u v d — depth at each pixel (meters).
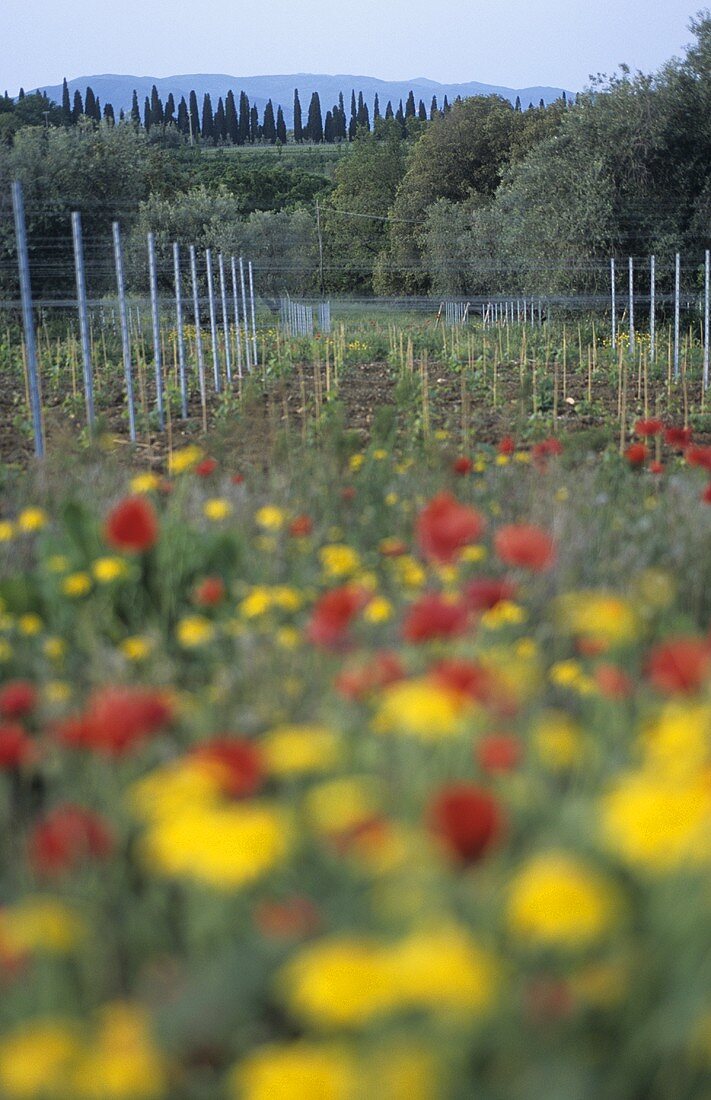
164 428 10.48
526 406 11.87
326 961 1.08
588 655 2.66
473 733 1.80
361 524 4.54
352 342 21.95
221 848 1.24
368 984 1.04
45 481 5.39
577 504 4.82
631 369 17.03
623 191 27.17
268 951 1.31
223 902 1.43
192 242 39.34
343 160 78.31
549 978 1.25
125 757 2.00
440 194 56.34
